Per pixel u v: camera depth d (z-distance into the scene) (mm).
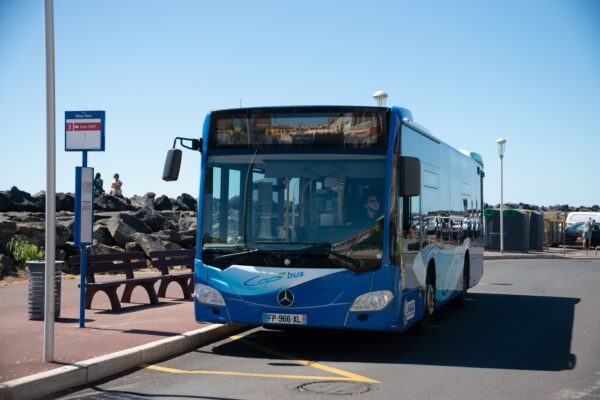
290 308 9352
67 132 10477
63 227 20250
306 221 9547
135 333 10188
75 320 11414
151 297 13711
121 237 21734
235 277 9578
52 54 8281
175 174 10062
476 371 8750
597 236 48781
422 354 9922
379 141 9688
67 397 7234
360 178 9594
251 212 9742
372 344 10750
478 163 18125
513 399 7312
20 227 19609
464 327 12602
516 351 10188
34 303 11328
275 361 9344
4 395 6844
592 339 11281
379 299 9266
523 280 23406
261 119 9953
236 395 7387
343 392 7547
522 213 40344
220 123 10117
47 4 8250
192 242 24047
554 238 49219
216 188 9977
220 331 11086
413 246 10555
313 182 9641
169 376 8305
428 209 11781
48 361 8117
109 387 7715
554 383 8078
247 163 9906
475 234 17438
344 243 9383
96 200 30625
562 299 17531
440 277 12836
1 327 10562
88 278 12766
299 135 9844
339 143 9750
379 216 9445
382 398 7305
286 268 9414
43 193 32125
